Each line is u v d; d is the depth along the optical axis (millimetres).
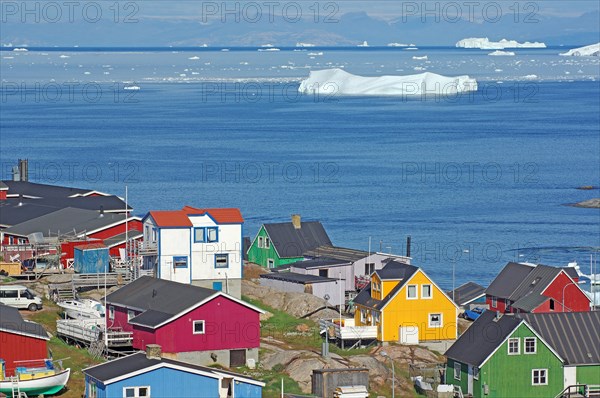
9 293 197875
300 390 159000
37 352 159625
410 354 187250
